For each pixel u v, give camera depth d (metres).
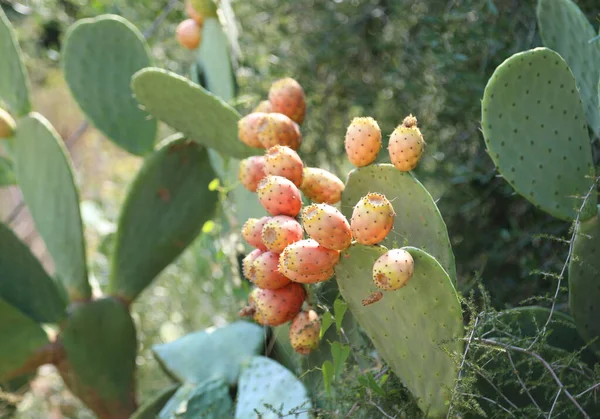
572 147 1.76
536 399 1.76
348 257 1.51
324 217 1.42
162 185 2.74
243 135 1.94
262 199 1.60
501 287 2.51
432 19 2.65
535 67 1.67
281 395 1.95
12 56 2.71
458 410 1.55
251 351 2.22
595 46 1.85
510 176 1.71
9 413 2.83
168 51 3.67
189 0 2.58
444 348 1.48
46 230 2.76
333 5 3.13
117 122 2.80
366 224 1.41
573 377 1.70
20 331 2.59
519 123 1.70
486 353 1.52
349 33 3.12
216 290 3.13
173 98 2.25
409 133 1.53
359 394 1.71
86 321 2.68
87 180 4.55
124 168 4.42
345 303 1.62
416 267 1.42
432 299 1.45
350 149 1.62
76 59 2.79
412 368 1.59
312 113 3.16
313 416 1.83
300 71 3.22
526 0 2.50
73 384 2.71
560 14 1.91
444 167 2.82
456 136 2.81
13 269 2.62
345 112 3.20
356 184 1.66
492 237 2.73
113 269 2.75
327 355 1.94
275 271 1.67
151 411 2.30
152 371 3.29
